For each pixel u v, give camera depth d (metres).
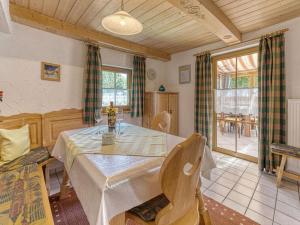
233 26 2.52
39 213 1.01
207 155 1.42
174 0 1.67
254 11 2.16
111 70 3.43
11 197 1.16
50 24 2.34
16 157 1.87
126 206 0.90
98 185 0.85
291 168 2.38
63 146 1.77
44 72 2.57
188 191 0.93
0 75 2.22
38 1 1.99
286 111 2.39
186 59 3.84
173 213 0.89
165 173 0.78
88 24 2.59
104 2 2.00
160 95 3.62
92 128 2.19
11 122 2.19
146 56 3.77
